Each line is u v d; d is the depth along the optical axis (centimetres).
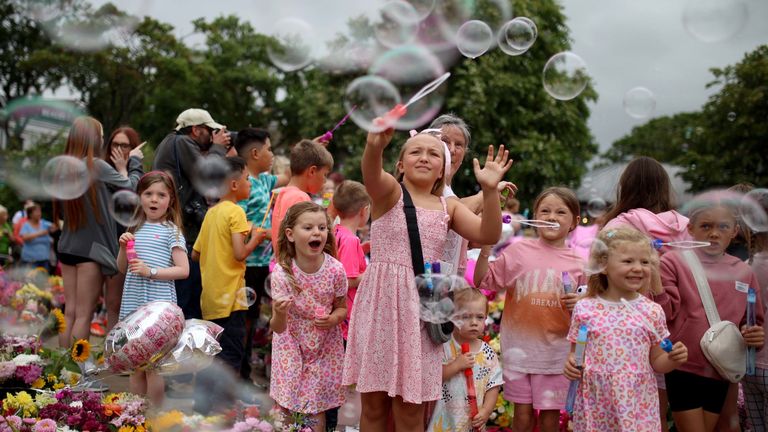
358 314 265
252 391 420
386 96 298
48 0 700
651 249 299
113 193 425
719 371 305
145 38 2288
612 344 285
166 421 298
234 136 502
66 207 413
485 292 441
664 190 356
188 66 2519
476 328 307
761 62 1897
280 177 529
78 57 2053
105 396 334
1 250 941
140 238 362
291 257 322
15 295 506
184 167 426
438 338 254
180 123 460
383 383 255
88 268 414
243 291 384
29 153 1091
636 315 288
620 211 361
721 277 324
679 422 320
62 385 348
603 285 301
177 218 373
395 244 262
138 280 356
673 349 275
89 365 380
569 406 292
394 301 256
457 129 339
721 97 1986
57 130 1255
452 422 298
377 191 254
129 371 314
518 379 318
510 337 324
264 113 2861
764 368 323
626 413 278
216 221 388
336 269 323
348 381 262
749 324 316
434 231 263
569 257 330
